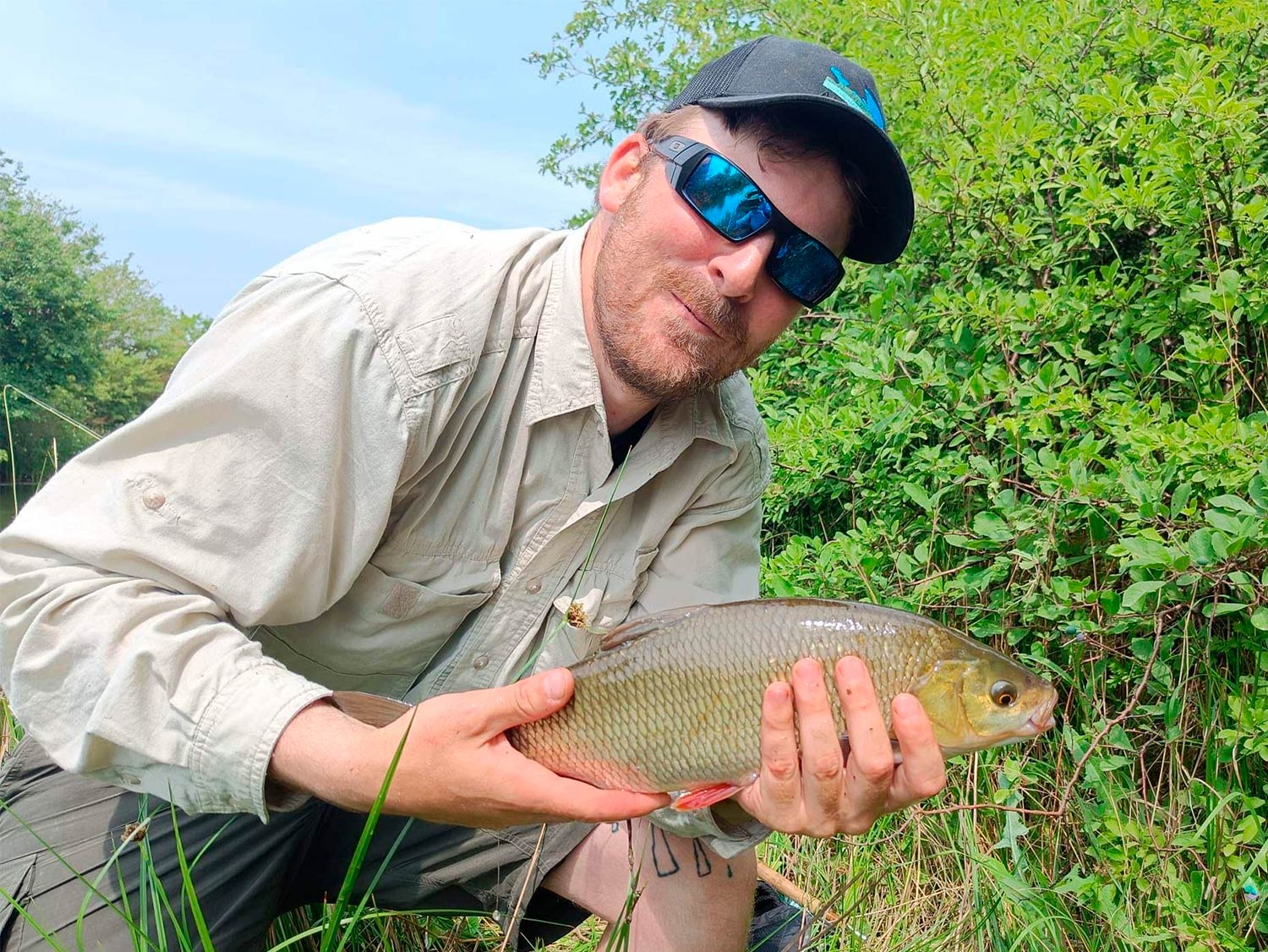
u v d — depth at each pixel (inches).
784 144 24.6
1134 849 31.4
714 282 24.9
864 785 20.6
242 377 22.2
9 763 26.5
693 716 21.9
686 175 24.5
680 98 27.3
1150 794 34.9
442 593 26.1
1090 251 44.8
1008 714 21.8
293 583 23.2
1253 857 30.7
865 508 45.6
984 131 41.6
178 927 21.8
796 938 30.4
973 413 39.8
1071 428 39.8
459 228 27.1
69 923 24.2
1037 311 38.8
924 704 21.6
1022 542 37.3
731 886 27.5
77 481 22.4
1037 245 45.3
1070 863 34.7
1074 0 45.2
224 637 22.1
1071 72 45.9
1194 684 34.1
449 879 28.8
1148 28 43.0
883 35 52.0
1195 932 28.9
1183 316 38.9
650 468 27.6
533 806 20.9
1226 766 33.2
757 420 31.0
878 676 21.6
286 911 30.0
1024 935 30.2
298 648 26.3
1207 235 37.7
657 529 28.8
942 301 41.1
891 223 27.0
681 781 22.2
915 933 33.4
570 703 22.1
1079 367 42.8
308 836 27.7
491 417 25.6
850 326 47.6
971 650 21.9
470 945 33.4
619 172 27.4
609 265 25.5
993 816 35.9
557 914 30.5
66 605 21.5
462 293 24.6
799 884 36.8
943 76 46.2
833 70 25.5
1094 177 38.5
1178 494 32.1
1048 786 35.7
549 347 25.9
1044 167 41.0
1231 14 38.0
